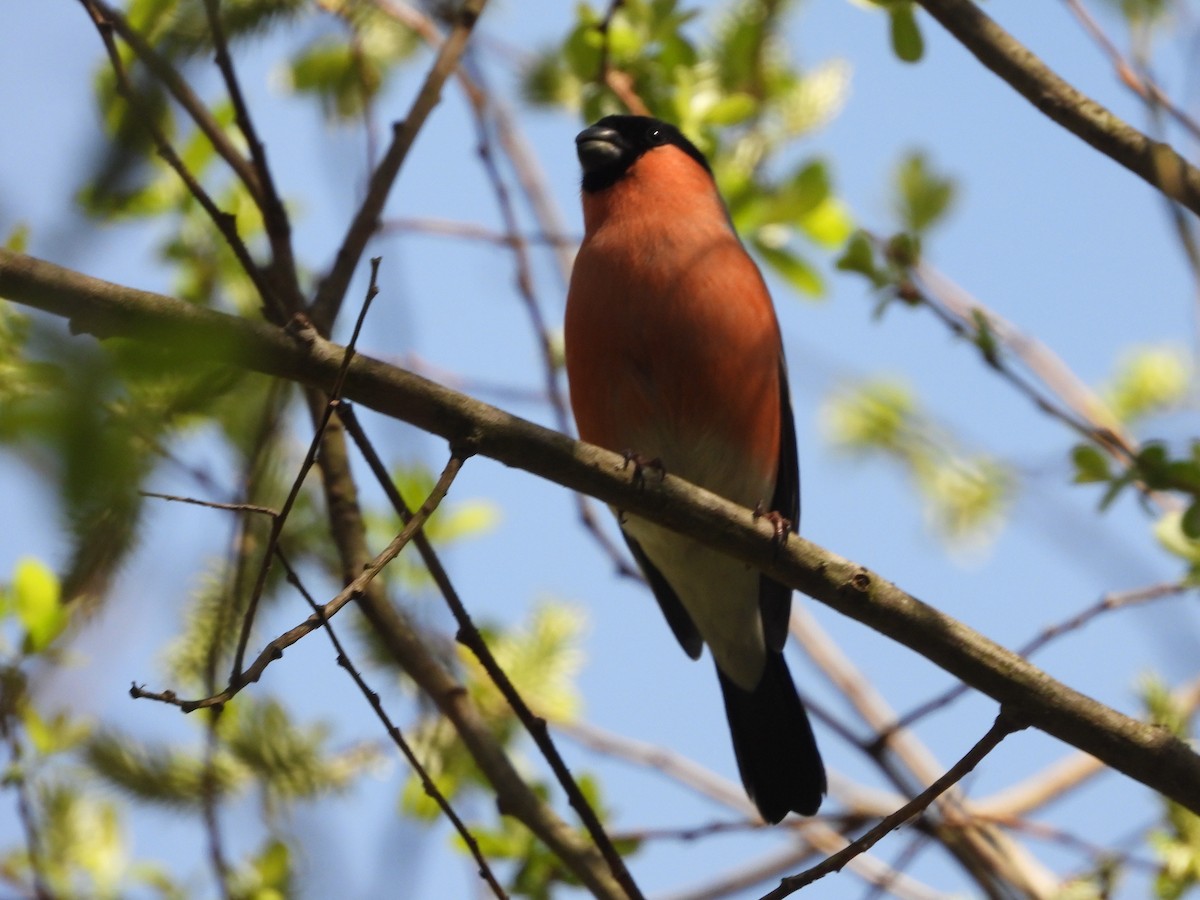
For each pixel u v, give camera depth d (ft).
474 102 33.83
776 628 31.32
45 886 25.76
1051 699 21.85
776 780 30.99
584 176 31.89
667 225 30.07
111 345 10.18
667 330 29.50
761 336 30.12
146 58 20.98
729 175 33.17
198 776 25.35
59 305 18.92
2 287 18.85
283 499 23.61
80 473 9.38
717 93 34.01
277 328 20.22
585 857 25.52
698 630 32.53
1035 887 29.35
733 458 30.30
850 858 20.21
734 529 22.66
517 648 32.40
